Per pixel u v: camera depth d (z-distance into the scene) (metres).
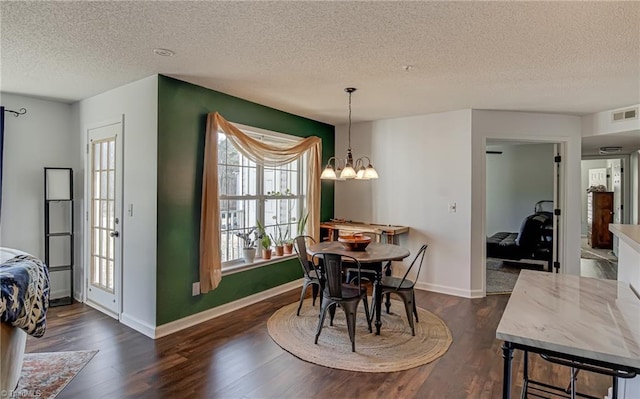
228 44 2.52
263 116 4.36
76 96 3.98
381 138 5.25
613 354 1.15
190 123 3.51
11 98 3.89
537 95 3.80
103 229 3.91
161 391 2.37
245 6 1.98
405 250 3.63
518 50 2.57
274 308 4.04
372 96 3.91
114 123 3.68
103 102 3.82
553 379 2.53
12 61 2.87
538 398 2.29
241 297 4.09
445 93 3.76
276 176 4.83
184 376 2.55
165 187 3.29
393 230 4.66
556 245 4.83
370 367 2.69
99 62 2.89
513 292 1.82
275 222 4.82
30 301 2.13
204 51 2.64
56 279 4.34
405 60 2.79
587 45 2.47
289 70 3.06
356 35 2.35
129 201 3.49
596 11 1.99
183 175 3.45
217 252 3.65
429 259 4.84
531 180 7.83
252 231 4.44
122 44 2.52
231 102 3.94
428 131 4.84
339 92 3.77
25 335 2.43
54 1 1.92
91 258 4.09
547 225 6.20
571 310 1.55
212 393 2.35
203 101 3.62
